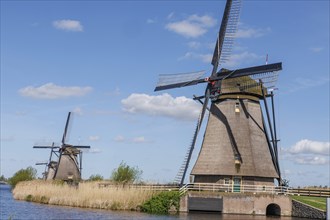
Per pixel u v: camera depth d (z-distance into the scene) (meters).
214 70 42.44
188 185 39.69
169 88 44.28
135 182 47.78
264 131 43.03
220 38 42.94
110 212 35.34
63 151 75.69
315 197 42.72
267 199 38.41
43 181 62.34
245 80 42.22
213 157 41.56
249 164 40.66
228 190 39.47
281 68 38.97
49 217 31.42
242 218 33.94
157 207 37.34
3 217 31.31
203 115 41.38
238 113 42.31
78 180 69.69
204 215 35.50
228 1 43.03
